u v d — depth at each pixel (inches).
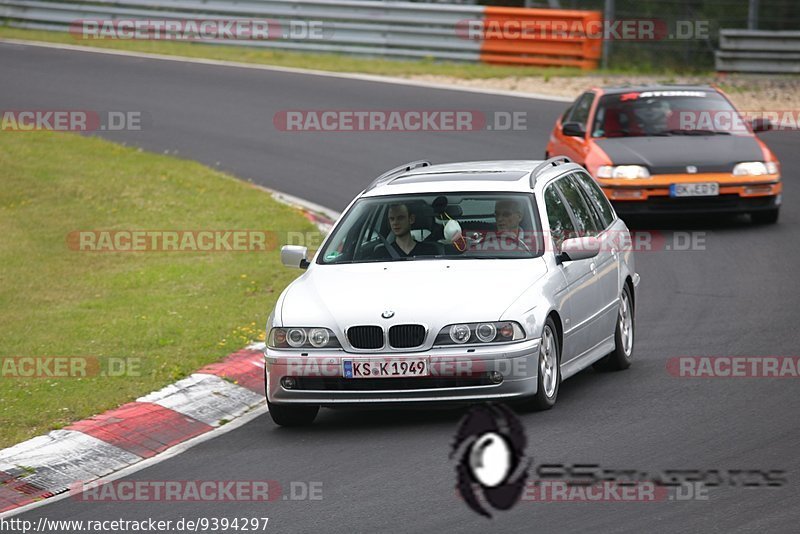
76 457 905.5
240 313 1359.5
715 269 1562.5
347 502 771.4
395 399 937.5
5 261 1611.7
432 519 726.5
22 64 3289.9
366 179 2165.4
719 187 1747.0
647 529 692.7
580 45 3260.3
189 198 1995.6
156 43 3688.5
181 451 931.3
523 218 1044.5
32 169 2094.0
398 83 3058.6
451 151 2349.9
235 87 3021.7
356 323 944.9
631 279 1198.9
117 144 2379.4
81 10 3774.6
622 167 1756.9
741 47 3272.6
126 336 1256.8
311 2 3474.4
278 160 2332.7
